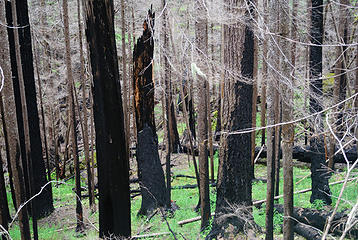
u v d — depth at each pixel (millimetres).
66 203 10148
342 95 8656
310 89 6586
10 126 4160
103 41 4145
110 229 4668
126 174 4609
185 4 7672
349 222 2166
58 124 15617
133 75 8812
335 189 8531
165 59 8609
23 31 8062
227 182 6266
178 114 18281
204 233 6855
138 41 8484
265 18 5582
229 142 6168
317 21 7266
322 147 7945
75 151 7340
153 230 7703
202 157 6621
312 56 7301
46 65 13109
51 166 14039
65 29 7215
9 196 10516
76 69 15656
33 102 8406
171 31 7844
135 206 9734
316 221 6484
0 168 4918
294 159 12602
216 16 5871
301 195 9047
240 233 6098
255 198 8984
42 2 12586
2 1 4059
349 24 8219
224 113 6242
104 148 4461
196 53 6688
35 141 8602
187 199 9750
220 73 6797
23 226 4348
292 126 4320
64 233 7527
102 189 4609
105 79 4254
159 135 17922
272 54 4801
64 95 15508
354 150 10469
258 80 6234
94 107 4430
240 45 5805
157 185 8844
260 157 13438
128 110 11398
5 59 4039
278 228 6930
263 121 10422
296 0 6516
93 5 4078
